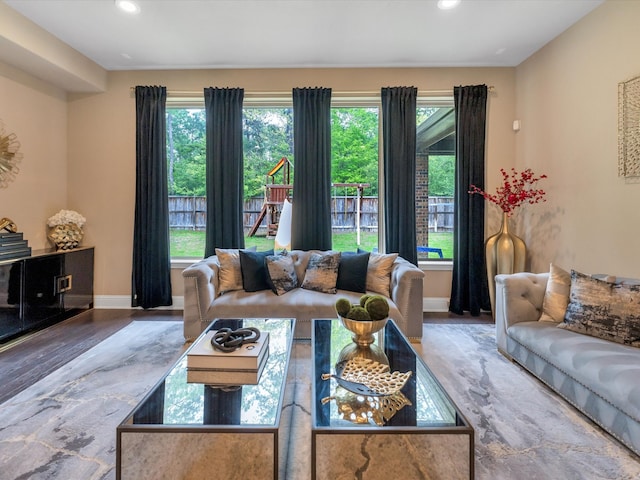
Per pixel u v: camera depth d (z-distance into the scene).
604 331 1.94
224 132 3.71
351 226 3.98
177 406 1.31
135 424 1.18
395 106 3.69
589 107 2.75
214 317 2.75
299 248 3.72
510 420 1.78
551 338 2.03
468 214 3.70
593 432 1.68
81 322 3.35
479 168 3.70
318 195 3.72
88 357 2.54
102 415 1.81
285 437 1.55
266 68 3.77
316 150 3.71
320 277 3.03
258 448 1.20
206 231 3.76
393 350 1.89
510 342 2.47
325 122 3.71
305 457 1.49
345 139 3.96
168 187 3.90
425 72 3.76
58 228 3.49
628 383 1.50
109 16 2.81
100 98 3.80
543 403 1.94
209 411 1.28
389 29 3.02
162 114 3.73
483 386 2.13
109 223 3.86
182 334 3.03
